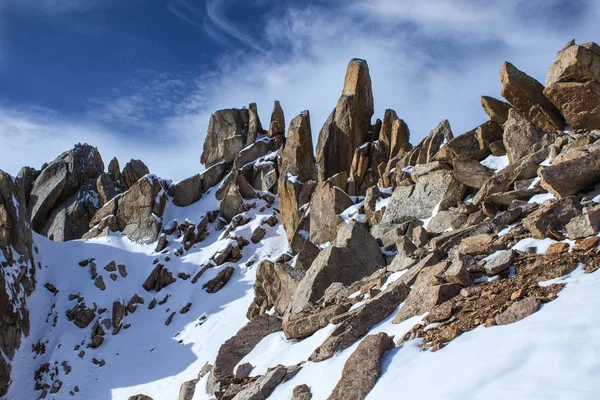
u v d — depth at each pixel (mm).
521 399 6859
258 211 42000
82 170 50844
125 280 38031
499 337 8727
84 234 43750
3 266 33531
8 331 31234
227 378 15953
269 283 24844
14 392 29609
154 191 43750
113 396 28219
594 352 7129
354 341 12141
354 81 39500
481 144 22625
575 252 11297
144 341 32594
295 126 41312
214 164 49375
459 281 12086
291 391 11430
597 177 14438
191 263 38812
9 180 36562
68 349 31859
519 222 15070
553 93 19719
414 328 10914
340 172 35188
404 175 25953
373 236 23141
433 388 8156
